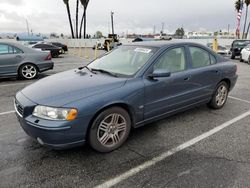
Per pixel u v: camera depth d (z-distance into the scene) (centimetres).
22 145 355
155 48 402
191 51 447
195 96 450
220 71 495
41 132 290
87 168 300
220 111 515
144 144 364
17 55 849
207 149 350
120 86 336
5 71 836
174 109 418
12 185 267
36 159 319
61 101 296
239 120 464
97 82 339
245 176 285
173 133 402
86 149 345
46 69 919
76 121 293
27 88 357
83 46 4147
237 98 627
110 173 291
